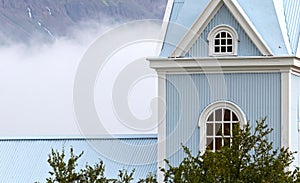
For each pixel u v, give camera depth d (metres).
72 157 50.56
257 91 68.19
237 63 68.00
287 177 49.88
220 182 48.66
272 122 67.88
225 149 50.12
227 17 68.19
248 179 49.03
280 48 67.81
